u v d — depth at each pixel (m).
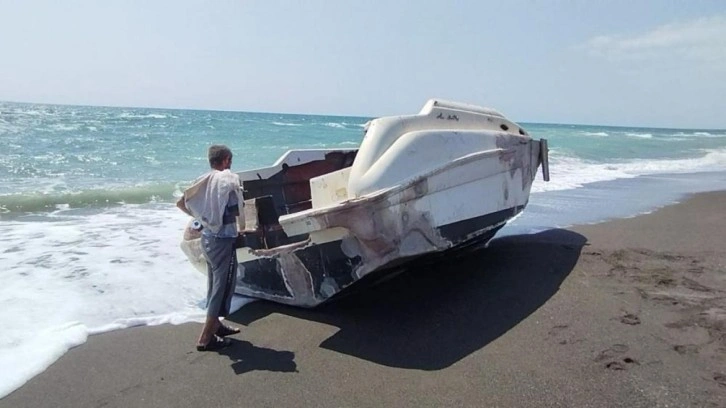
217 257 3.90
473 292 5.00
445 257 5.80
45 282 5.34
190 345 4.05
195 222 4.11
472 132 5.20
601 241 6.90
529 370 3.46
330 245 4.28
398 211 4.19
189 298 5.06
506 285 5.16
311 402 3.18
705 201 10.76
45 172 13.10
